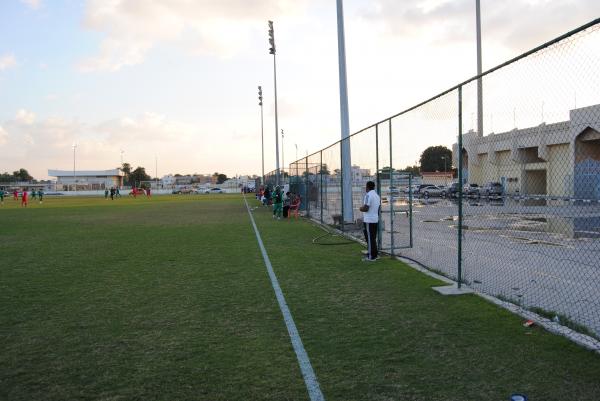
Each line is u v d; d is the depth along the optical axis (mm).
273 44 35969
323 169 19328
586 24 4344
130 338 5258
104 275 9016
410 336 5086
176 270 9398
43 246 13578
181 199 56781
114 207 38281
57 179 124500
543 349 4582
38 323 5887
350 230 15320
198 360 4551
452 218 18922
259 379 4070
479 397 3645
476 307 6129
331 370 4230
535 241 11922
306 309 6297
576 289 7258
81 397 3816
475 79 6520
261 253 11383
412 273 8508
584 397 3594
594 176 5336
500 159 6969
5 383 4109
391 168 10148
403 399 3643
